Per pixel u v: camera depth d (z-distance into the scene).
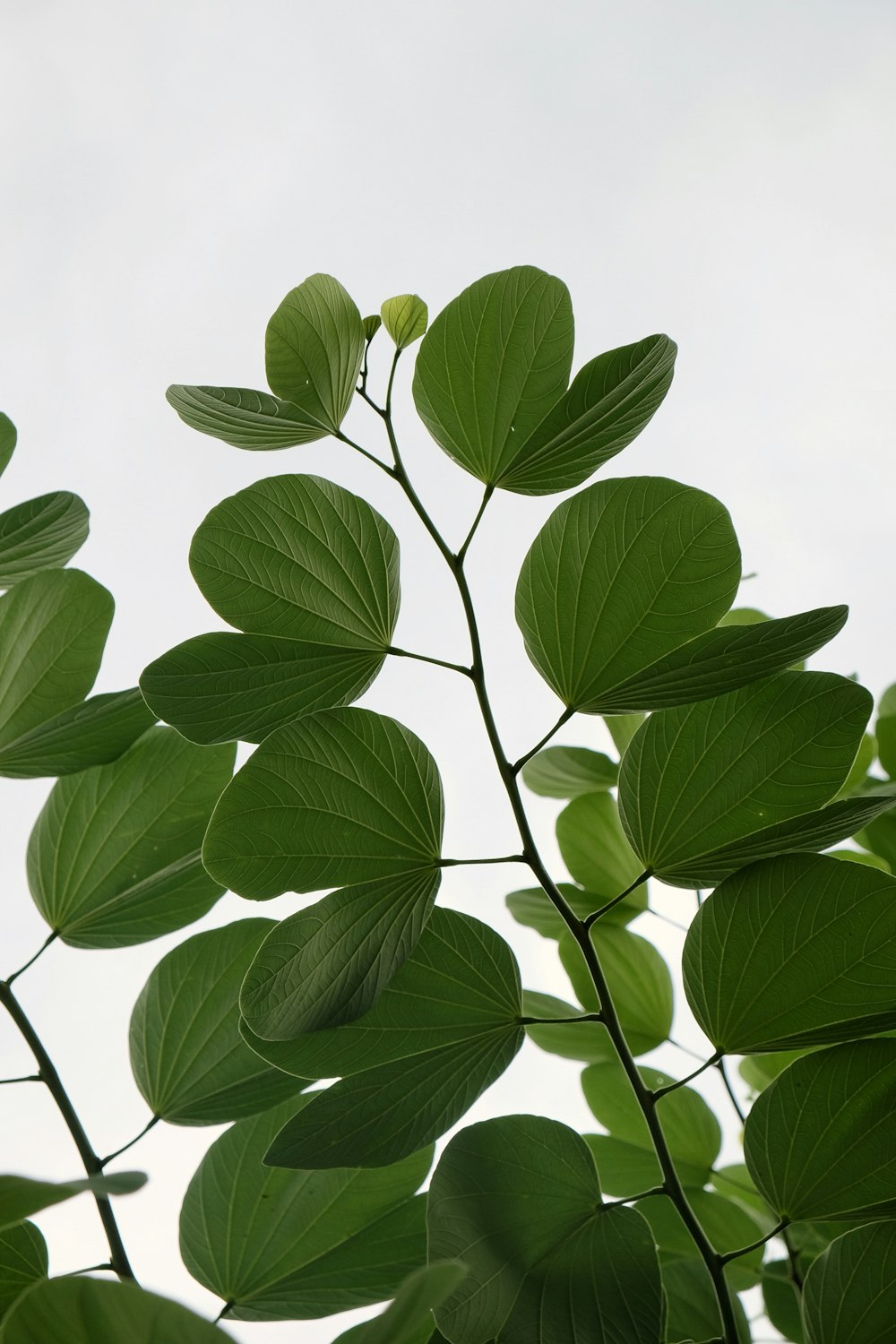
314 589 1.09
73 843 1.18
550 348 1.12
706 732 1.10
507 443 1.12
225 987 1.15
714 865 1.10
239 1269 1.11
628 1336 1.04
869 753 1.23
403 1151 1.09
